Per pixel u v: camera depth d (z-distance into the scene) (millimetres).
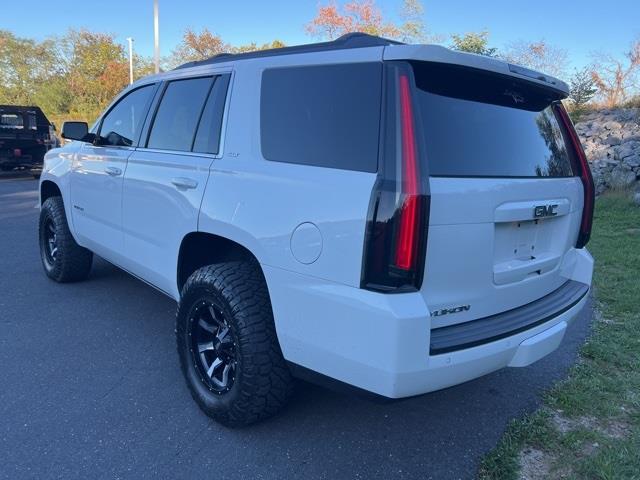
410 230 2098
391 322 2096
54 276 5336
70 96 47031
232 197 2779
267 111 2801
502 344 2426
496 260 2533
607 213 9227
